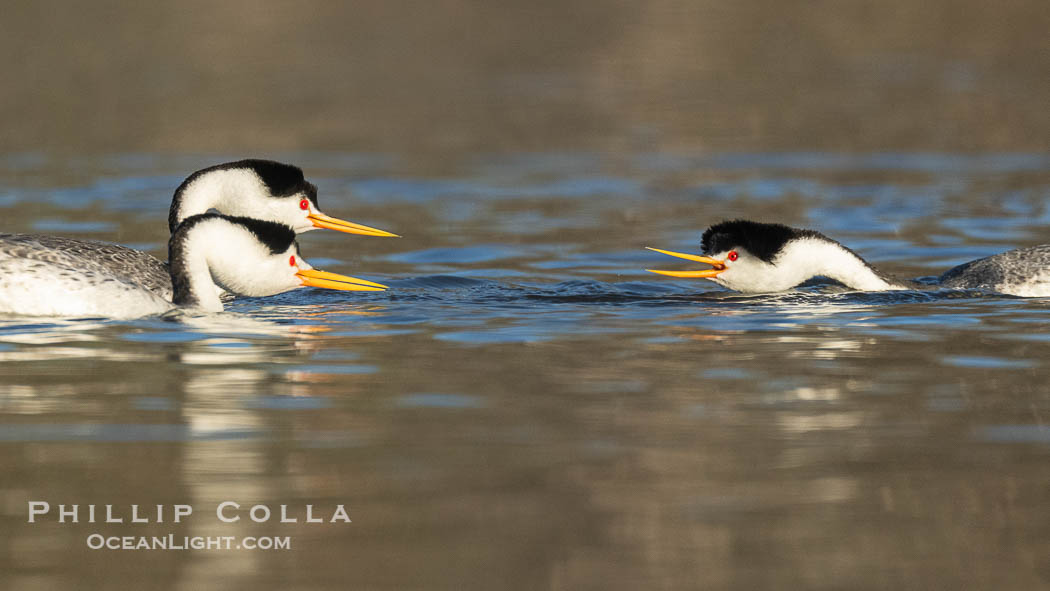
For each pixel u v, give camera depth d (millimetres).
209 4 50281
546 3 51531
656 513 8352
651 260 18266
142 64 40312
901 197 23828
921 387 11055
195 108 34219
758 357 12094
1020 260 15359
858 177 26250
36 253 13609
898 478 8938
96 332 12930
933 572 7566
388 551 7805
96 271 13734
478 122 33219
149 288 14375
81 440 9609
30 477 8883
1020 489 8727
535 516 8281
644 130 32188
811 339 12844
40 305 13391
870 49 43031
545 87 38375
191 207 15711
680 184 25594
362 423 10039
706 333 13141
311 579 7457
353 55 42812
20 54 41188
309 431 9852
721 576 7508
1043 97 35562
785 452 9422
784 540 7973
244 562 7691
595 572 7539
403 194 24375
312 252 18844
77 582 7484
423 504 8453
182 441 9602
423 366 11773
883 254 18672
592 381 11242
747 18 48094
